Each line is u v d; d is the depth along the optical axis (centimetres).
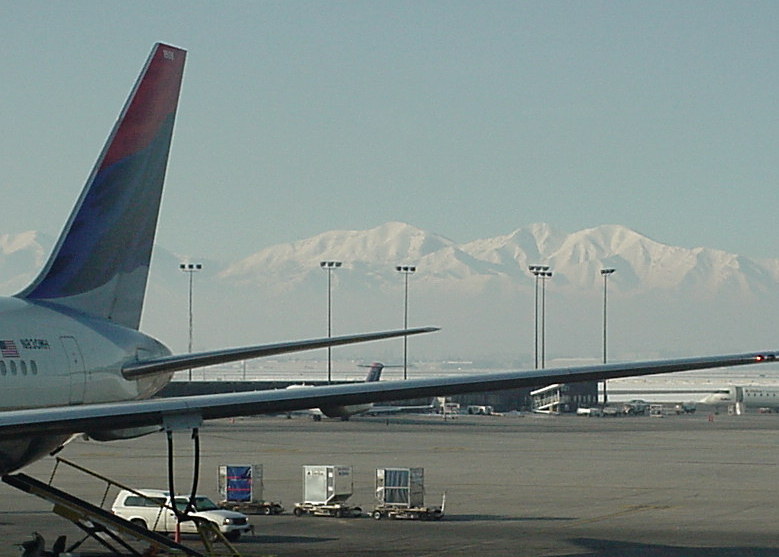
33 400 3981
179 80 4881
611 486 8450
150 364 4322
